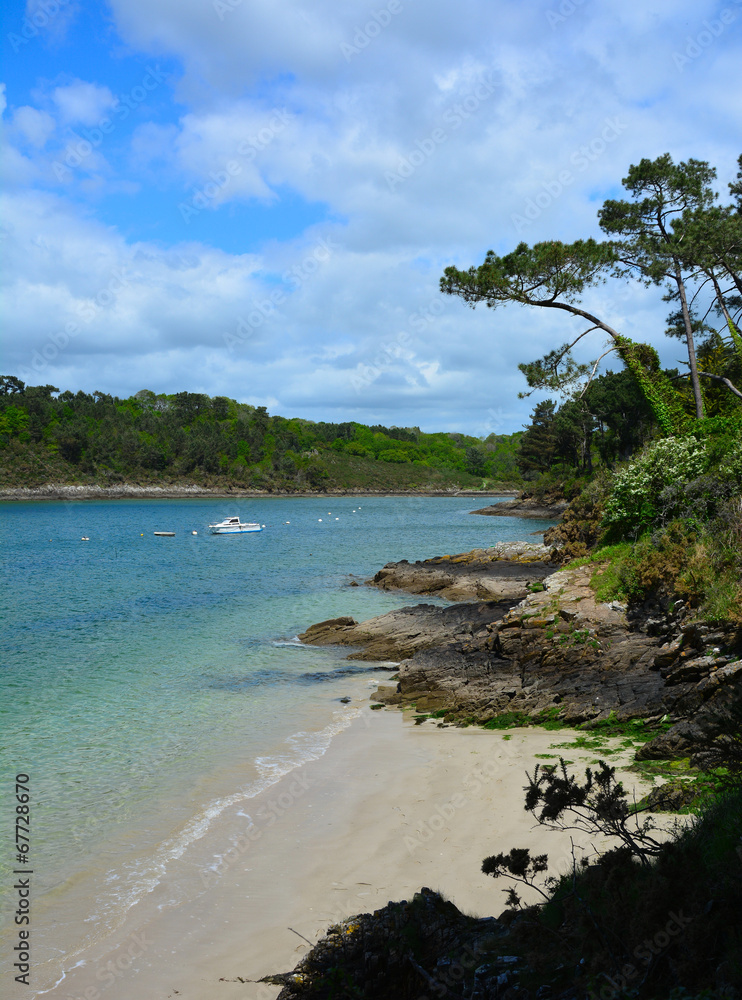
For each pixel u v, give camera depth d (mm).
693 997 4012
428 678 19172
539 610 20109
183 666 22719
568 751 13250
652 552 20094
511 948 5633
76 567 52375
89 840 10547
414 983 5652
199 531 94375
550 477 123000
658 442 25734
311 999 5891
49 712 17641
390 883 8766
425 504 173250
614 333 31906
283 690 19922
